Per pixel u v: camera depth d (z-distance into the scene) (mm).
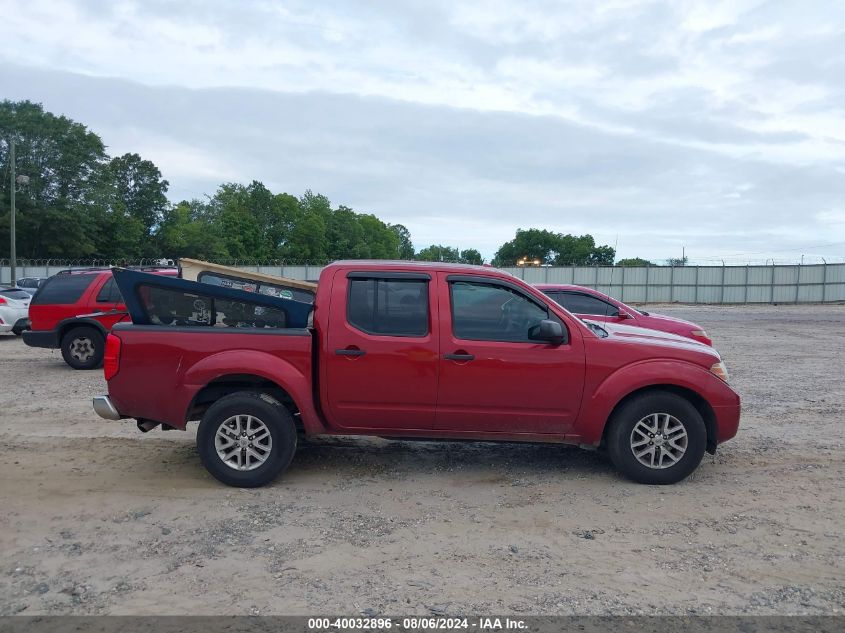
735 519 4828
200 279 6371
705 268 43375
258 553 4207
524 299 5605
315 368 5543
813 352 15227
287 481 5652
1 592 3680
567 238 113938
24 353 14406
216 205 89625
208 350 5441
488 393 5465
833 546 4367
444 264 5809
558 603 3602
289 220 89375
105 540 4387
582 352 5480
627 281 44250
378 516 4867
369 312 5547
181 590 3711
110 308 12141
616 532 4586
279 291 6449
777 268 42469
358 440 7000
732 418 5578
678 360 5559
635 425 5516
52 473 5816
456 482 5660
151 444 6801
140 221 70812
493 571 3984
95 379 10820
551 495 5336
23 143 59312
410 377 5457
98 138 64438
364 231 117250
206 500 5164
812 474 5898
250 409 5395
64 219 59375
